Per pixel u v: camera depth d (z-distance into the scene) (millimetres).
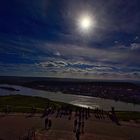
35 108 68188
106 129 44156
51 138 36219
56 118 53281
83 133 40125
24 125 45000
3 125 44656
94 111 67625
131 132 42438
